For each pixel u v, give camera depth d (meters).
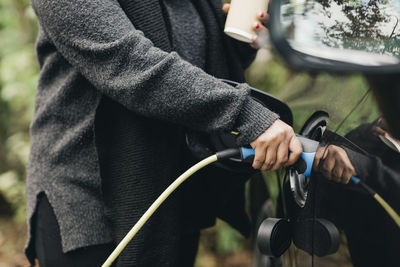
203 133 1.20
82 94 1.20
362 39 0.84
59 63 1.23
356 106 0.89
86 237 1.20
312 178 0.96
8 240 3.12
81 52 1.07
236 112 1.00
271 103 1.13
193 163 1.30
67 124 1.22
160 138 1.18
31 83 3.01
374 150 0.83
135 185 1.18
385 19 0.84
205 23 1.28
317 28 0.85
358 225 0.84
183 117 1.05
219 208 1.41
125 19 1.09
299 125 1.24
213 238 2.90
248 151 1.04
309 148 1.00
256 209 1.68
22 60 3.07
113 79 1.05
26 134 3.36
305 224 0.99
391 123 0.80
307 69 0.80
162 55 1.03
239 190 1.55
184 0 1.27
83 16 1.05
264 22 1.22
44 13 1.08
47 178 1.22
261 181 1.58
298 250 1.04
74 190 1.21
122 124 1.19
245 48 1.35
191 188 1.33
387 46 0.83
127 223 1.19
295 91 1.35
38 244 1.29
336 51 0.83
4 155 3.55
